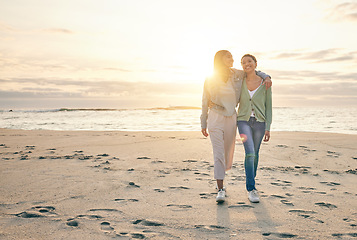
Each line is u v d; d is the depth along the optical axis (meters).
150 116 27.16
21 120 20.23
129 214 2.68
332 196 3.28
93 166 4.73
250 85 3.29
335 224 2.46
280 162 5.21
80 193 3.32
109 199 3.12
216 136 3.21
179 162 5.15
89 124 16.42
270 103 3.33
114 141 7.63
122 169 4.57
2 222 2.46
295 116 27.58
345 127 14.62
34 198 3.12
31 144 7.07
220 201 3.01
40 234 2.23
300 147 6.71
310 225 2.44
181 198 3.19
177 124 16.50
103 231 2.30
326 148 6.58
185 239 2.16
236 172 4.50
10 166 4.66
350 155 5.82
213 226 2.41
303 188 3.62
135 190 3.48
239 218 2.60
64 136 8.62
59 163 4.93
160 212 2.74
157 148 6.59
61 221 2.50
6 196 3.18
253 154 3.19
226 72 3.22
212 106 3.29
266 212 2.76
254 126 3.29
